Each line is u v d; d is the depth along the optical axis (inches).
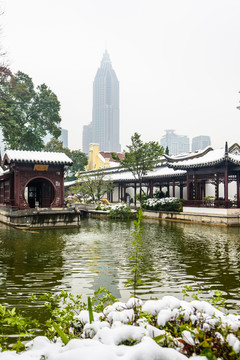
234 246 618.2
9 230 917.2
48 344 98.7
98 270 413.4
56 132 2146.9
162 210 1414.9
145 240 710.5
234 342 97.0
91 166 2844.5
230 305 274.1
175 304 128.6
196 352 98.3
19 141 2027.6
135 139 1493.6
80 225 1066.7
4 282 355.3
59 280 364.2
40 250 572.1
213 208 1169.4
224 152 1229.1
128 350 78.0
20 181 1067.3
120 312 122.4
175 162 1390.3
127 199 2078.0
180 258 495.2
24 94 1934.1
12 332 213.2
